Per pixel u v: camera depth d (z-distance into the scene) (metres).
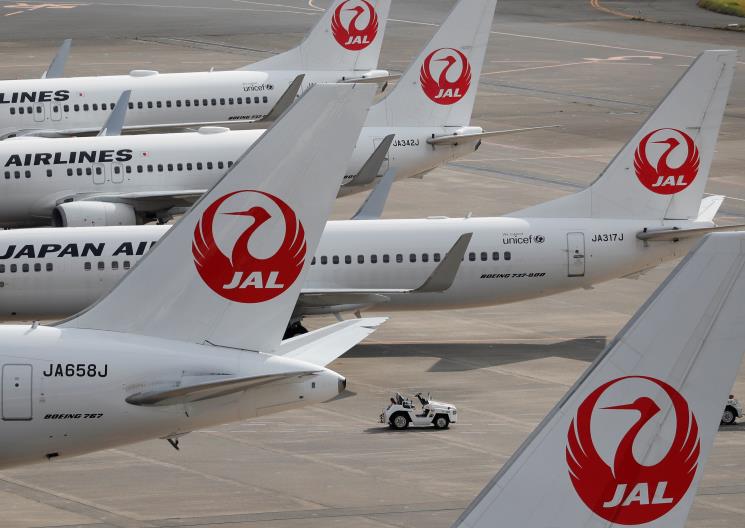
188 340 104.50
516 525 67.56
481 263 187.12
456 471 143.00
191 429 104.25
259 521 127.50
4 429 102.12
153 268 104.06
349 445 151.88
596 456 67.38
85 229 182.88
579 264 190.00
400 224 188.25
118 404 102.56
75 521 127.00
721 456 149.50
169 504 132.12
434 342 195.88
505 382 175.88
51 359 102.31
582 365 184.12
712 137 191.75
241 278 104.31
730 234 67.00
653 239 191.25
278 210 103.81
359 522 127.62
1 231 181.50
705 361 66.75
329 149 103.44
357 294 181.00
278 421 160.75
